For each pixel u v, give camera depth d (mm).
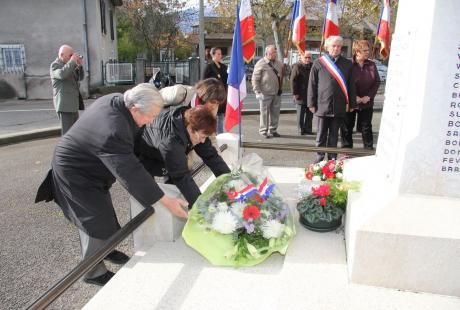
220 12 20328
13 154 6836
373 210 2098
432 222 2020
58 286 1655
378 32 6898
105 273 2801
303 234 2693
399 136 2258
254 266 2441
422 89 2055
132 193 2254
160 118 2684
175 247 2695
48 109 11641
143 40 30594
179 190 2779
